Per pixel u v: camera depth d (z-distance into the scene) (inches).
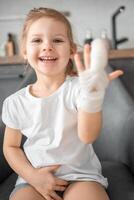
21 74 67.3
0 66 69.2
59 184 28.9
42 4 87.6
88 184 28.4
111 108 40.2
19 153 32.0
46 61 30.4
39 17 31.0
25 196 28.3
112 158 39.7
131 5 84.4
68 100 30.2
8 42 85.0
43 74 31.3
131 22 85.0
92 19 86.5
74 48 32.0
